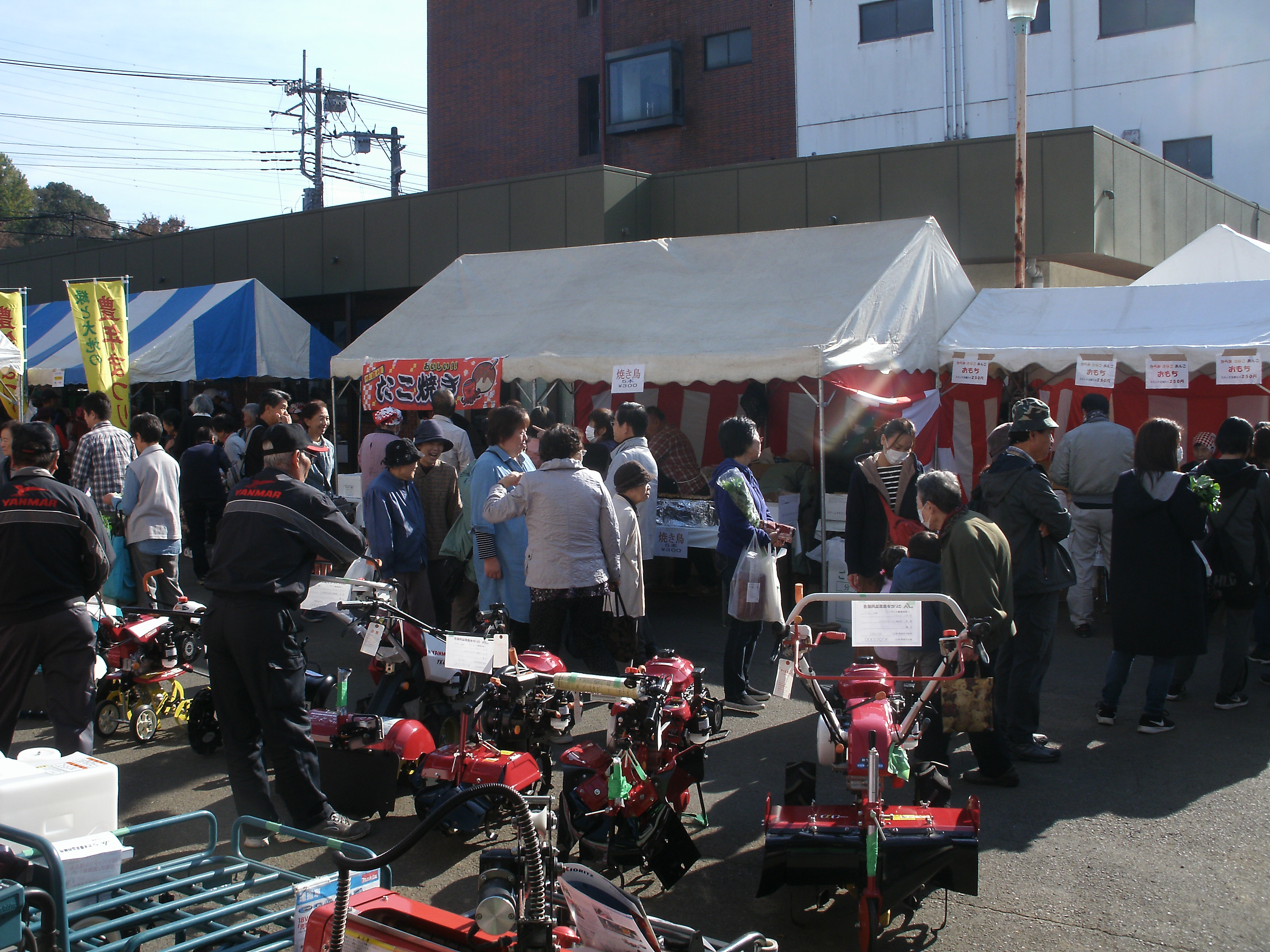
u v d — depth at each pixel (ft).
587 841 13.26
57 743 16.43
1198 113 80.59
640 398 42.29
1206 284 33.58
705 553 34.63
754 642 21.91
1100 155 49.39
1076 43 83.56
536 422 30.19
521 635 22.29
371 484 21.16
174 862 11.37
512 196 55.98
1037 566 17.87
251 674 14.76
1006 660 18.57
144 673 20.42
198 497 35.19
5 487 16.39
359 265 61.26
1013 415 20.30
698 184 55.67
